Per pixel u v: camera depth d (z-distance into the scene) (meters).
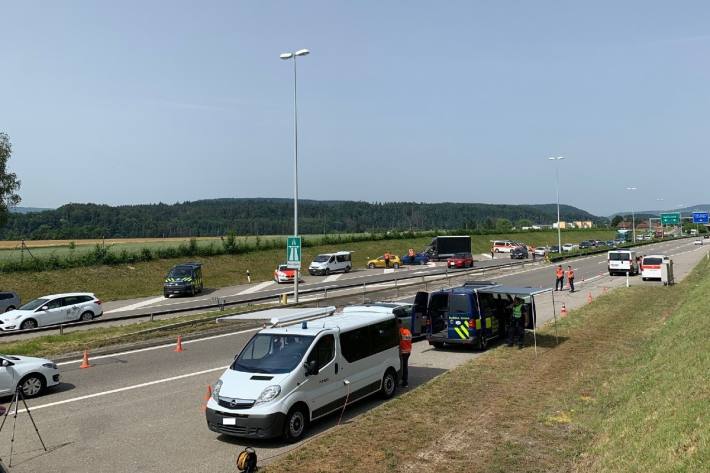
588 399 12.62
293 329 12.48
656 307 27.91
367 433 10.69
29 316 28.89
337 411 12.80
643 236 140.75
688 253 75.44
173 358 19.16
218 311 29.94
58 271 47.12
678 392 10.41
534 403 12.48
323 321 13.43
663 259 43.62
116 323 29.48
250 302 33.84
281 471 9.01
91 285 46.28
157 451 10.38
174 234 147.12
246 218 180.38
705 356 12.15
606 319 24.56
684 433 8.16
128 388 15.20
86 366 17.88
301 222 181.88
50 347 20.80
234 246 63.31
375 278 53.03
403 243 86.38
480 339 19.58
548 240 117.12
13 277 44.22
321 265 57.78
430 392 13.59
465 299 19.44
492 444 9.98
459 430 10.78
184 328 24.95
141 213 156.75
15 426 11.46
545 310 29.69
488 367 16.25
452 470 8.89
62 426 11.93
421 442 10.16
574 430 10.61
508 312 20.83
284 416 10.66
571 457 9.31
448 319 19.69
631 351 17.75
